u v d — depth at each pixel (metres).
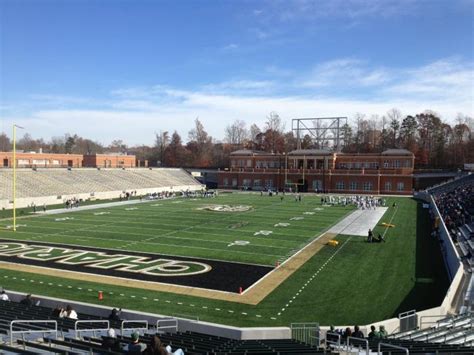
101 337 13.31
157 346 8.85
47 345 11.98
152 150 158.38
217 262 28.78
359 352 12.54
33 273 25.83
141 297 21.72
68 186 70.44
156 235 38.22
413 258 30.30
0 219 47.84
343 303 21.11
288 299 21.62
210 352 11.63
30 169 70.25
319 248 33.41
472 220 40.66
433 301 21.36
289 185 94.38
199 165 136.00
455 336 14.69
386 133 134.75
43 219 48.03
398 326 17.58
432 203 57.16
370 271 26.89
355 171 88.88
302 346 13.30
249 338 16.34
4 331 12.96
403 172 86.06
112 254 30.81
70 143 160.12
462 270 24.08
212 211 56.03
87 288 23.03
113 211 55.72
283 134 143.12
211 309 20.17
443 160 117.56
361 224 45.44
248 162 103.44
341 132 139.38
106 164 102.06
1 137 174.50
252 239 36.75
